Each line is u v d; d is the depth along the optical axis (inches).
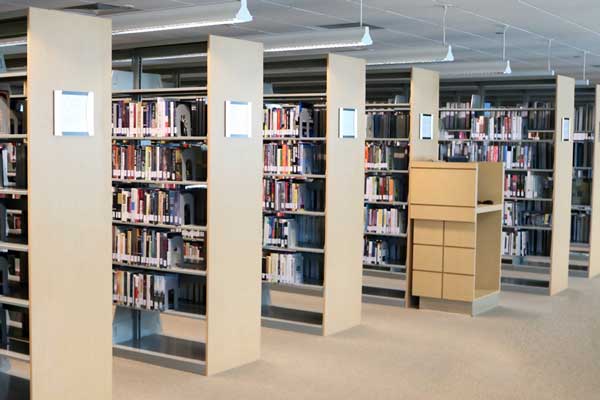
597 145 427.5
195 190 252.4
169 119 248.8
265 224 308.7
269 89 388.8
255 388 229.3
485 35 474.9
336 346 279.7
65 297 191.2
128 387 228.7
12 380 214.2
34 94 180.5
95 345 199.6
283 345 280.5
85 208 193.8
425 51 398.0
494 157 410.0
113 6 367.9
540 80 398.9
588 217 460.1
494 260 358.6
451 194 337.1
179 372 245.4
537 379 241.9
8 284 200.1
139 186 274.2
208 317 240.5
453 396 224.5
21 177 191.3
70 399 194.5
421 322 321.7
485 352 273.9
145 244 255.9
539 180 405.1
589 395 226.7
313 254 311.1
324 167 300.0
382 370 249.9
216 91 236.4
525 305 359.9
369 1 365.7
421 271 347.9
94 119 193.8
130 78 323.6
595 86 430.3
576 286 411.8
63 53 185.6
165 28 309.6
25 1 352.2
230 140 242.7
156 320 282.7
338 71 291.0
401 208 362.3
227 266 245.4
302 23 433.4
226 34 470.3
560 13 396.2
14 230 218.7
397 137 354.6
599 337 297.4
